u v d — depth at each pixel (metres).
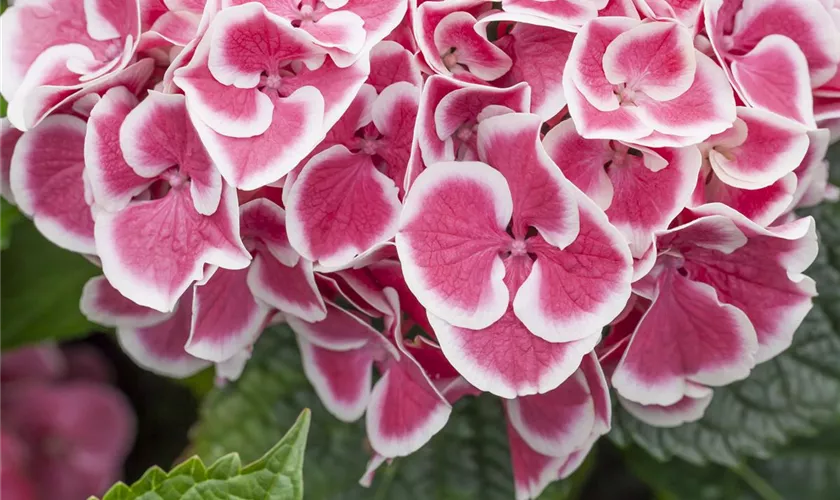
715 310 0.42
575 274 0.40
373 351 0.43
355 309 0.43
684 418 0.43
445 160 0.41
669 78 0.41
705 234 0.41
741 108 0.41
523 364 0.40
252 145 0.40
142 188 0.41
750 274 0.42
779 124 0.41
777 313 0.42
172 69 0.40
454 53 0.41
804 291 0.41
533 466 0.43
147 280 0.41
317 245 0.41
